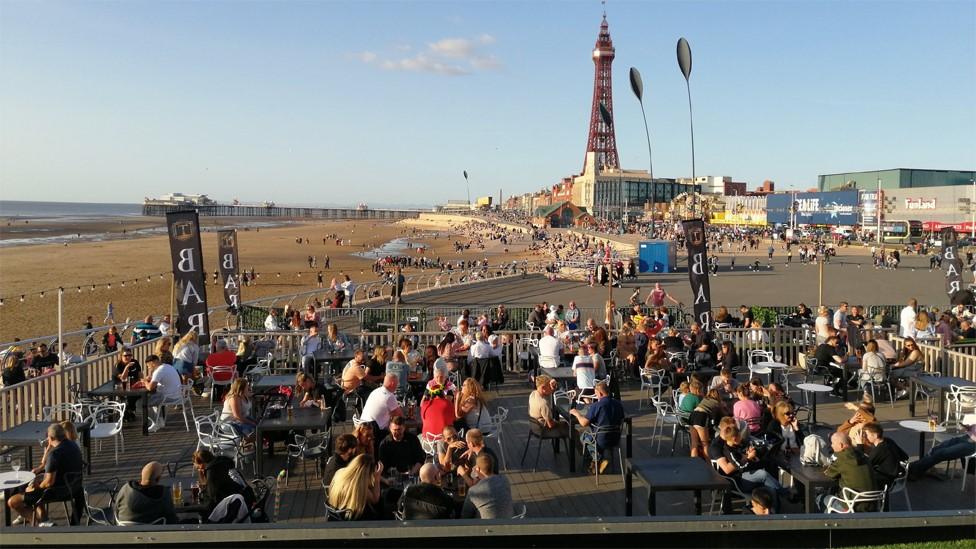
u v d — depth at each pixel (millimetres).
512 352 18828
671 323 23594
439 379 11453
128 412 13336
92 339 25828
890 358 14945
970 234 83562
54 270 64875
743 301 36781
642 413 14180
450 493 7988
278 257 84375
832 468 7859
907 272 52875
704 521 4324
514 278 49938
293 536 4145
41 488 7926
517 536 4246
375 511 7172
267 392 12992
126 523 6691
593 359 13305
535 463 11016
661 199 196750
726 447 8719
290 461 10859
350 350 16297
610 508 9102
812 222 108688
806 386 12695
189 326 16953
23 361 19375
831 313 24625
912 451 11422
